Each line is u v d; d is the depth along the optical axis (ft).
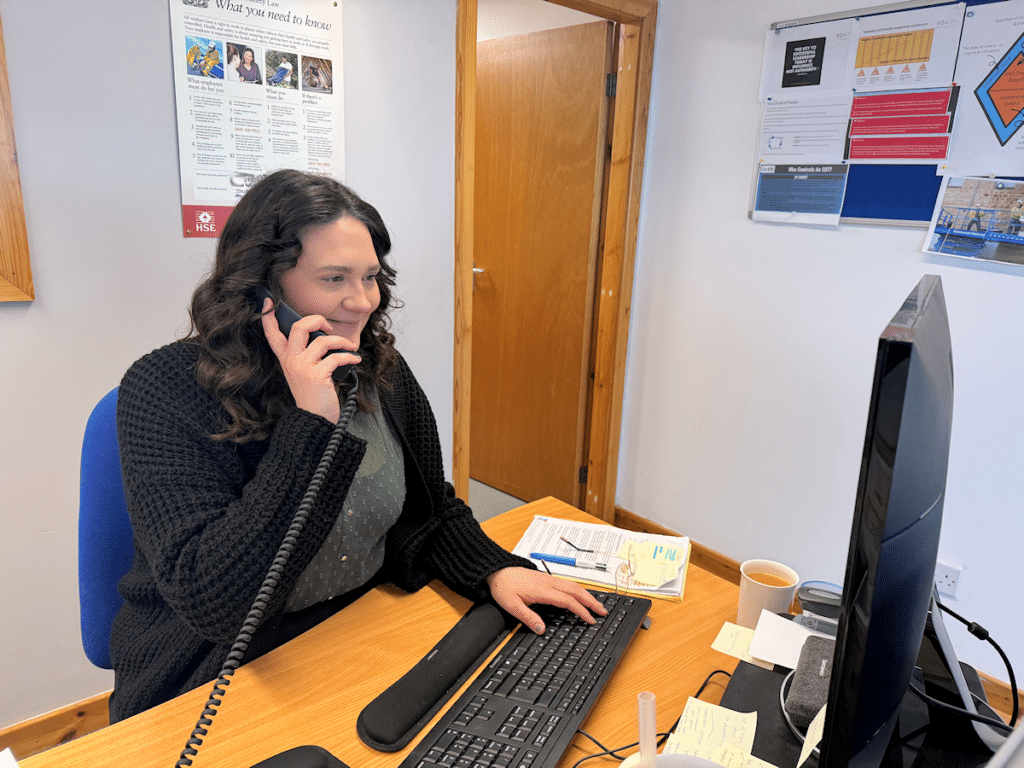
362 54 6.18
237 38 5.45
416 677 2.68
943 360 1.89
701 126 8.00
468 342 7.72
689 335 8.51
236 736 2.43
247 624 2.46
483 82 9.75
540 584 3.26
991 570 6.32
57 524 5.30
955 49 6.01
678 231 8.43
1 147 4.56
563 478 10.02
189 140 5.39
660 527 9.27
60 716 5.55
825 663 2.63
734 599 3.46
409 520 3.80
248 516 2.64
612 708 2.63
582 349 9.32
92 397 5.30
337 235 2.95
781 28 7.09
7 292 4.73
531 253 9.68
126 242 5.25
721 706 2.60
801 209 7.22
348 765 2.31
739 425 8.15
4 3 4.45
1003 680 6.30
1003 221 5.91
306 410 2.81
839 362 7.18
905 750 2.20
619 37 8.25
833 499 7.40
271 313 3.02
